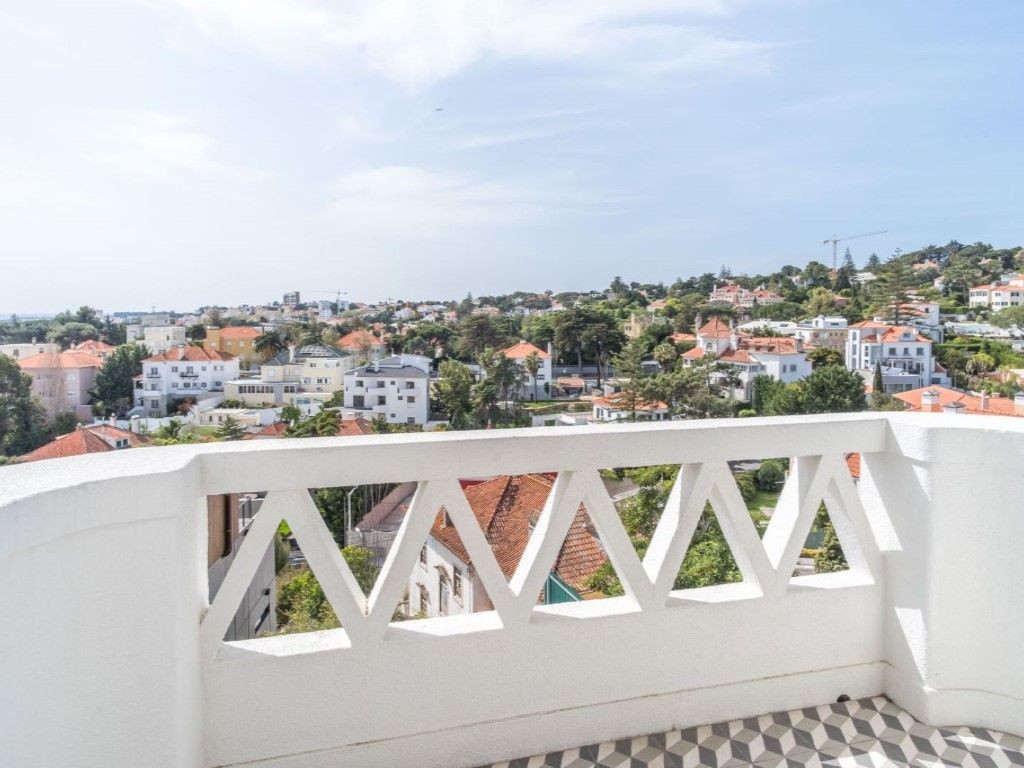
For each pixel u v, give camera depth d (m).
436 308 159.25
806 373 66.62
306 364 79.06
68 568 1.43
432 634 2.05
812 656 2.50
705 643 2.34
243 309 158.00
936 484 2.38
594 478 2.18
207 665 1.86
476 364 88.19
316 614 7.52
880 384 54.53
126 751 1.57
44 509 1.34
